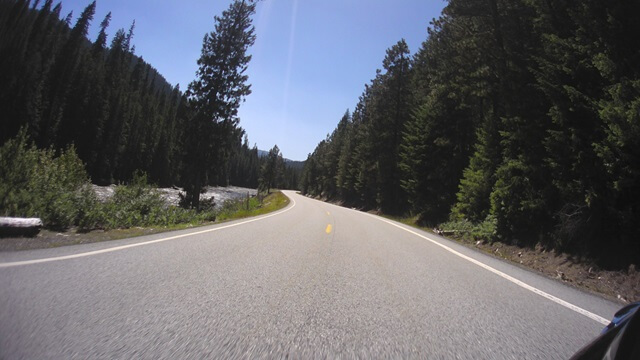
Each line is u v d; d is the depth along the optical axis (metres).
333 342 3.05
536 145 10.52
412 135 27.33
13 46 56.53
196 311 3.58
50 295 3.71
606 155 7.41
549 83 9.23
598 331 3.74
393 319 3.75
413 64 36.53
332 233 12.00
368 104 45.16
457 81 20.84
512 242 11.33
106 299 3.73
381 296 4.63
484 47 16.23
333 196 73.56
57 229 9.20
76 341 2.70
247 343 2.90
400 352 2.93
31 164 10.30
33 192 9.68
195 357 2.58
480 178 15.40
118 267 5.17
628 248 7.50
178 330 3.06
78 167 14.44
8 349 2.50
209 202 30.23
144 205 14.61
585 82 8.73
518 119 11.12
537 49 11.02
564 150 8.87
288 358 2.68
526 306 4.59
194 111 29.28
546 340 3.38
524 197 10.85
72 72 66.88
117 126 71.75
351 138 59.81
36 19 68.88
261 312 3.69
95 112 65.75
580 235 8.61
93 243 7.08
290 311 3.79
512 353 3.03
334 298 4.40
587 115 8.59
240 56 30.39
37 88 56.88
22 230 7.06
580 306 4.80
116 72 84.56
